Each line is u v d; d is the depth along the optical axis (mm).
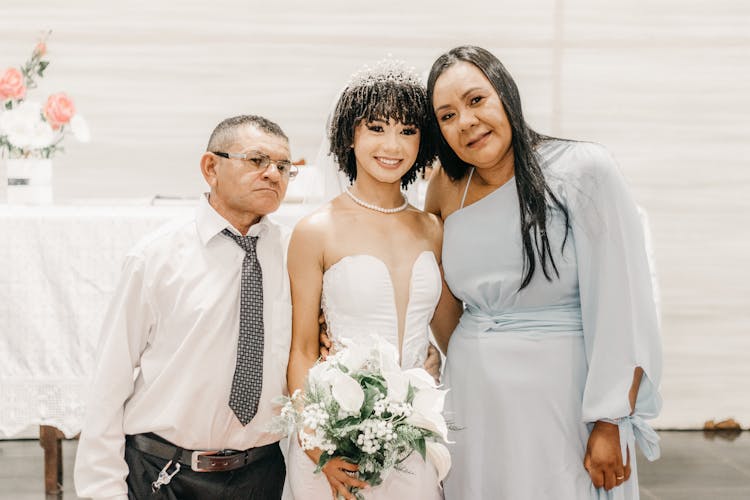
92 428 2049
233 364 2088
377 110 2072
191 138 4875
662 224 5043
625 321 2029
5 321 3096
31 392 3111
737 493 3844
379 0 4883
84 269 3117
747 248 5055
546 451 2088
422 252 2178
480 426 2143
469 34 4945
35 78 4730
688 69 4980
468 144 2080
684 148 5012
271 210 2074
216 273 2096
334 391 1786
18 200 3422
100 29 4766
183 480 2076
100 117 4816
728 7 4953
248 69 4863
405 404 1786
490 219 2164
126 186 4867
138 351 2115
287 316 2146
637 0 4949
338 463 1931
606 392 2027
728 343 5070
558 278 2102
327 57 4887
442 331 2402
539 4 4945
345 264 2080
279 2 4844
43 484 3791
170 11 4797
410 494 2037
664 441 4805
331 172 2367
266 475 2168
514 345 2111
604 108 5000
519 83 4980
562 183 2096
